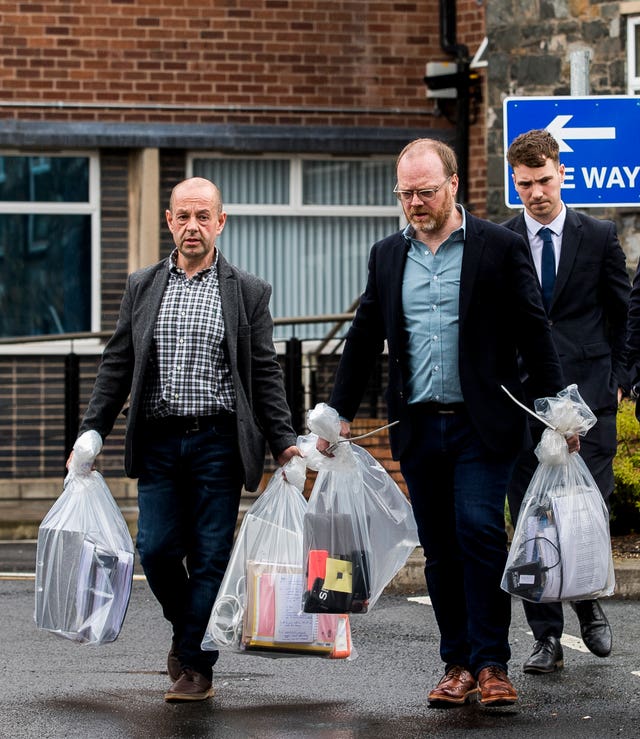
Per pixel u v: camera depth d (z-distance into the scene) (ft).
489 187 70.79
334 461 34.01
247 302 35.47
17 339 72.23
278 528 34.55
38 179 76.28
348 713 33.14
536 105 48.60
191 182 35.32
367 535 34.01
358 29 77.05
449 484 34.53
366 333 35.27
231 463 34.83
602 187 48.60
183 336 34.68
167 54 75.77
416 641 41.65
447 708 33.53
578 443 34.42
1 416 74.59
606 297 38.63
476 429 33.47
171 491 34.99
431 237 33.96
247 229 78.13
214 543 34.65
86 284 76.54
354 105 77.15
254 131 76.28
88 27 75.25
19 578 53.93
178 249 35.68
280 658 35.86
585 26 68.49
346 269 79.05
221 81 76.18
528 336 34.27
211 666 34.91
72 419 70.64
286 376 67.56
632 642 40.63
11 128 74.64
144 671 38.06
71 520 35.12
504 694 32.45
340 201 78.84
